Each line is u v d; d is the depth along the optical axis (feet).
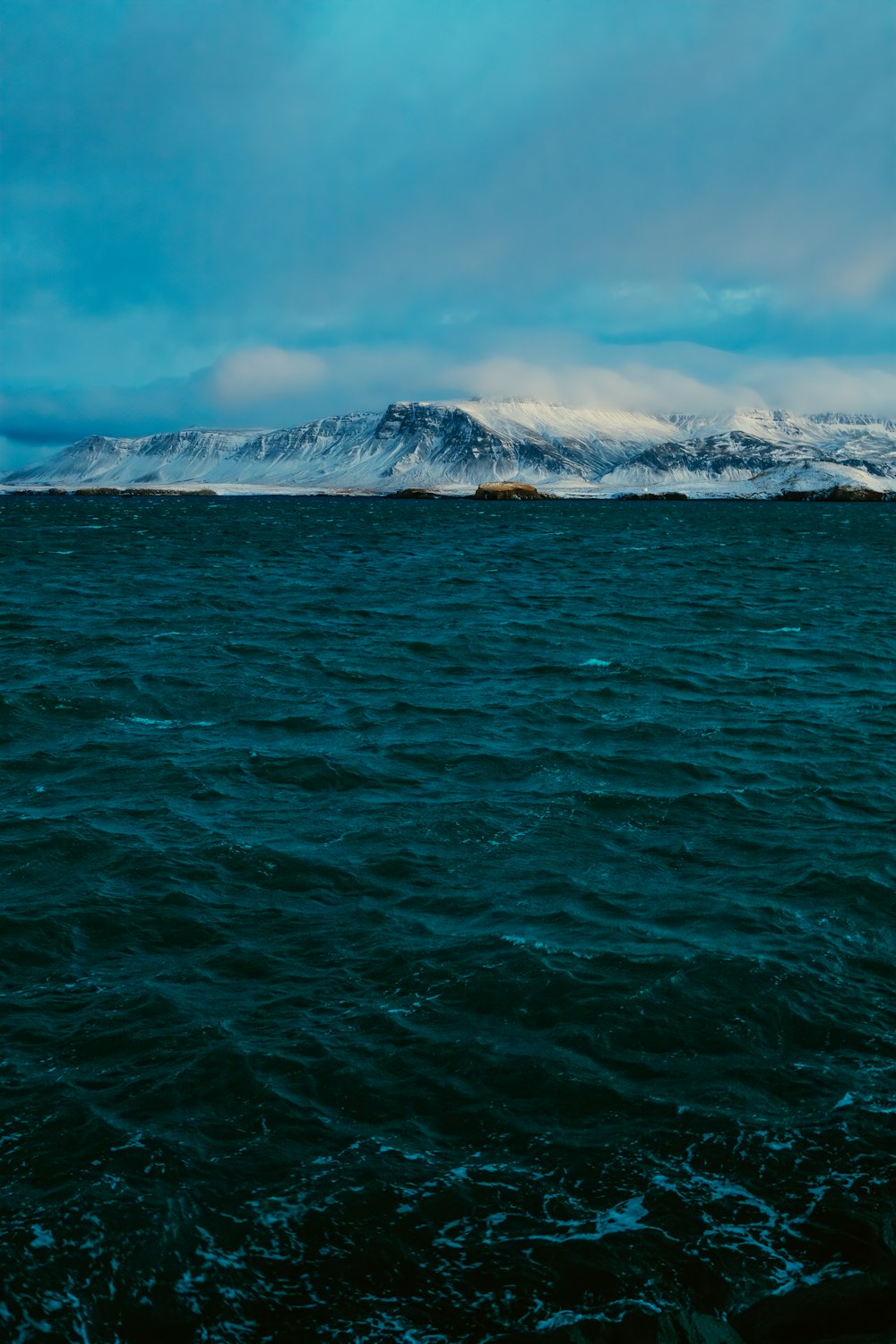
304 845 73.00
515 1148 42.27
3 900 63.31
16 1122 42.83
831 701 118.11
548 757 94.17
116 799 81.46
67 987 53.72
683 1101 45.24
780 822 78.89
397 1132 43.09
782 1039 50.01
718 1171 40.96
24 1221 37.47
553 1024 50.96
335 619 174.29
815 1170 40.98
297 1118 43.68
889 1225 38.11
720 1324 34.17
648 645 152.35
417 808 80.79
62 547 349.41
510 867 69.87
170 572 257.75
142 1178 39.81
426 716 108.58
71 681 119.55
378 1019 51.19
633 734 102.22
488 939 59.47
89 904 62.90
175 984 54.24
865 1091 46.01
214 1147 41.81
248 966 56.29
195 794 82.99
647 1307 34.78
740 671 134.00
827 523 610.24
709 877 68.64
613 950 58.18
